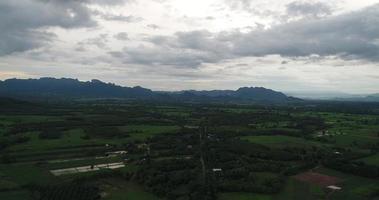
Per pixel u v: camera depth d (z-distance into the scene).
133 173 149.62
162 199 121.88
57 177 146.62
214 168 152.12
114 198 123.69
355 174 151.38
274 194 125.62
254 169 151.50
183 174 140.12
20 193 127.62
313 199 122.12
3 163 167.00
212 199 118.44
